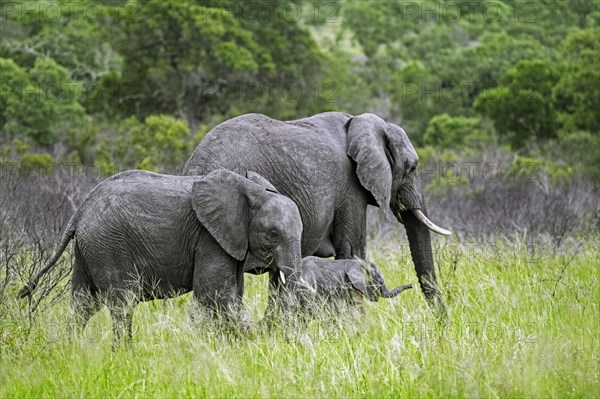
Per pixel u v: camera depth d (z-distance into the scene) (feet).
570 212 66.90
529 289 41.42
